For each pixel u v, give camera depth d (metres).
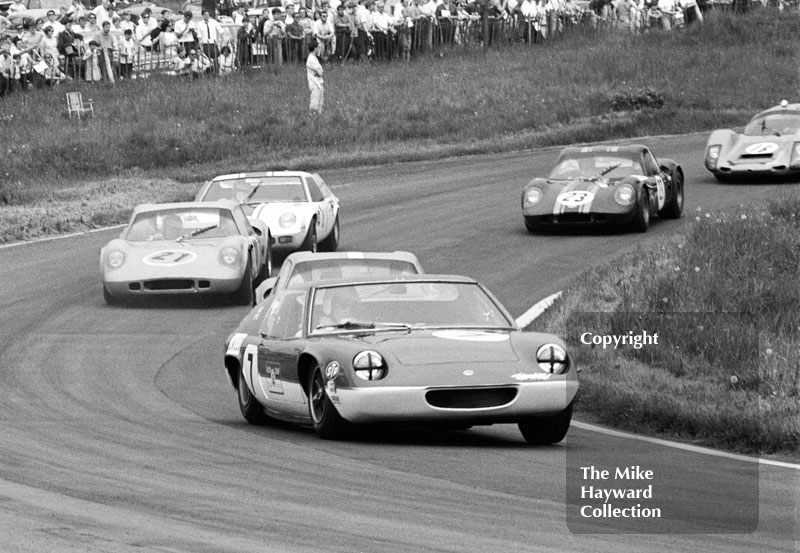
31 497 20.50
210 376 37.66
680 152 93.19
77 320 47.28
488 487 22.20
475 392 26.17
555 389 26.42
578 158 66.12
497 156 96.94
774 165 74.50
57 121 105.00
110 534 17.92
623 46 136.75
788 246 48.84
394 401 25.98
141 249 51.22
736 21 142.75
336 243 62.69
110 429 28.53
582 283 47.28
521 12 141.00
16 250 63.97
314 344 27.75
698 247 49.97
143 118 106.94
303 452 25.70
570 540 18.31
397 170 91.69
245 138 102.56
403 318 28.97
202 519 19.09
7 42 113.81
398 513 19.86
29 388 35.16
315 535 18.22
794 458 26.14
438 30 137.00
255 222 55.94
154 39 124.06
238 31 127.44
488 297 29.80
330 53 130.00
